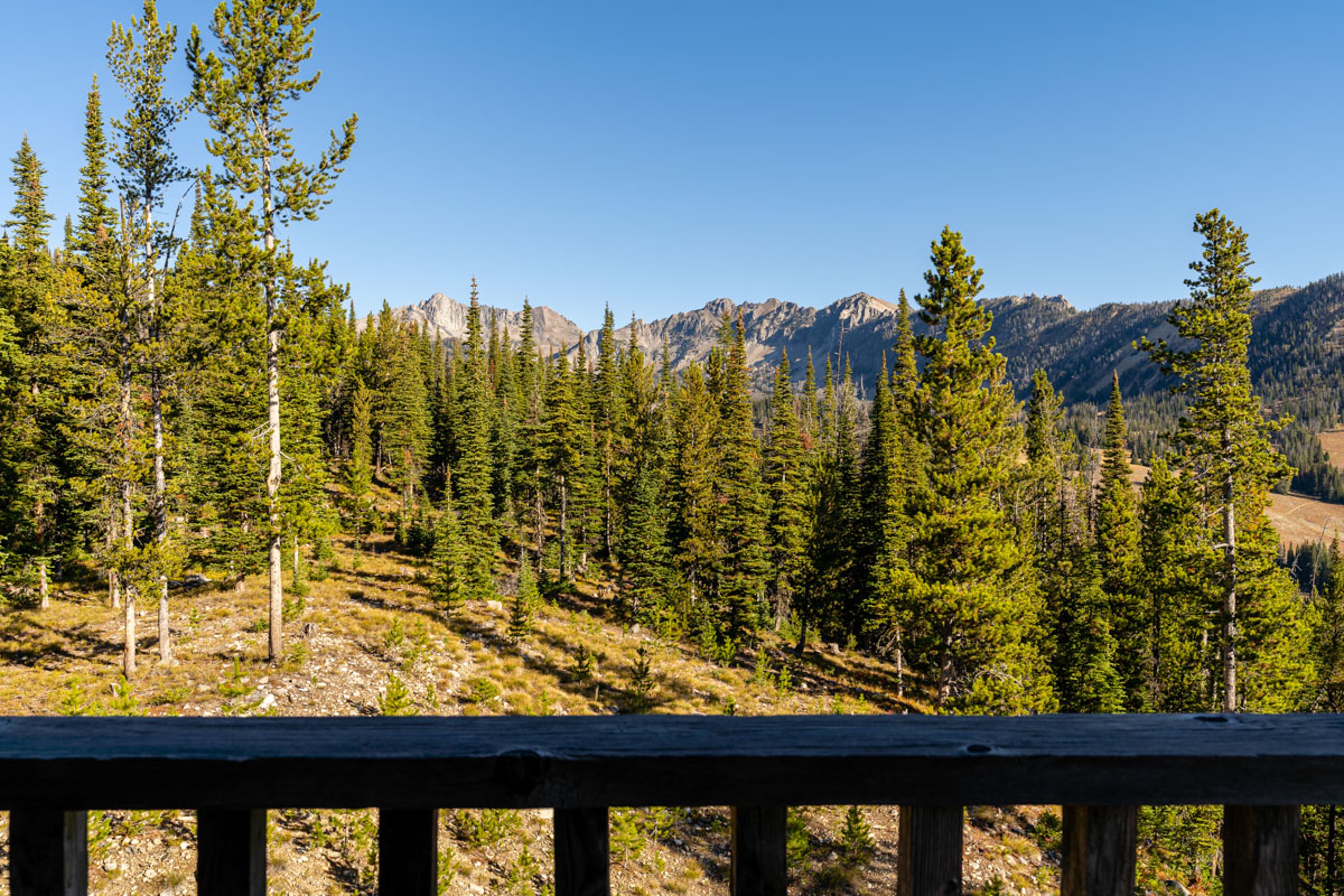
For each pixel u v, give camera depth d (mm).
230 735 1287
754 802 1246
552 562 51594
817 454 62625
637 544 39156
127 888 9711
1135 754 1282
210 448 35688
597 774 1238
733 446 50438
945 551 26031
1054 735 1342
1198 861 18750
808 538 44469
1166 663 34312
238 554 32688
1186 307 25312
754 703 26781
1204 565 25375
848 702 29922
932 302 26094
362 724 1350
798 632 43906
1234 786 1302
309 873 11227
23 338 33000
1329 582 55719
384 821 1235
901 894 1320
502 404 78500
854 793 1257
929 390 26125
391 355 76062
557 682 24531
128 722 1339
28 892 1215
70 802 1216
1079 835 1318
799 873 14398
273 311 21625
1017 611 25203
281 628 21125
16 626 24859
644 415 67875
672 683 26953
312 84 21562
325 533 23062
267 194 21531
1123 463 56250
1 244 39125
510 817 13625
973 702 24875
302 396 40156
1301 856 1343
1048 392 61344
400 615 28906
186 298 20266
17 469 28219
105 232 20562
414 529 48156
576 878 1237
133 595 20297
